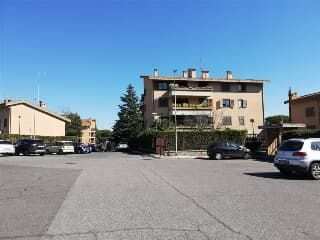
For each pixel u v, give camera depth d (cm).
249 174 2073
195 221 898
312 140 1858
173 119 6631
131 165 2827
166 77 6750
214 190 1423
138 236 766
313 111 5319
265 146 4047
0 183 1681
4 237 776
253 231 798
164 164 2945
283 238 743
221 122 6838
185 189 1455
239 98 6962
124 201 1191
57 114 7450
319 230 805
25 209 1073
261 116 7012
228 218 927
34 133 7006
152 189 1464
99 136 15500
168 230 813
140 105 8556
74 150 5525
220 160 3594
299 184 1603
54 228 845
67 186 1572
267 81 7081
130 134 8344
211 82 6906
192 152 4947
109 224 876
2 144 4444
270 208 1052
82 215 981
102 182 1708
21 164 2917
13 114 6675
